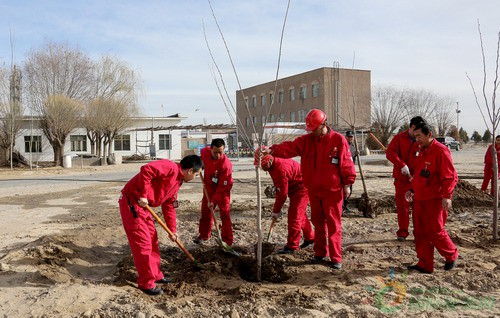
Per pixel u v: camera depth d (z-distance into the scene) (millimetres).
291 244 6824
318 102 55812
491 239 7246
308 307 4574
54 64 35094
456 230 8086
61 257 6535
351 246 7031
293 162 6809
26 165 36438
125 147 45625
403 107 53438
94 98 36844
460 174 20047
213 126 43562
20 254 6473
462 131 92312
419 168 5648
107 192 16312
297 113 59875
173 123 47375
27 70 34875
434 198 5539
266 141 7156
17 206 12852
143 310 4523
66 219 10312
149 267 5105
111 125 36750
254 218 9766
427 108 56000
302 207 6859
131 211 5168
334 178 5996
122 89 38156
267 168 6574
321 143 6051
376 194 13172
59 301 4734
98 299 4828
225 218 7121
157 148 46719
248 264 6258
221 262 6188
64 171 29500
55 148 35812
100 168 32219
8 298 4918
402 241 7410
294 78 60000
